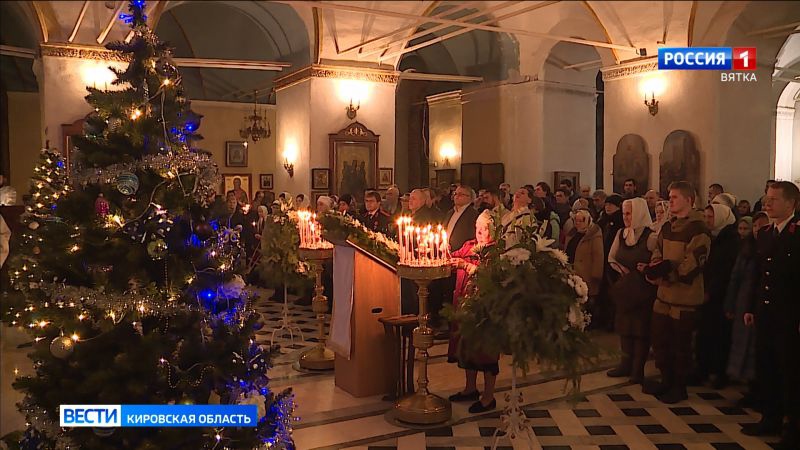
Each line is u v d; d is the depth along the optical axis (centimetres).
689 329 539
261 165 1884
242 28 1593
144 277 304
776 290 439
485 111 1523
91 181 308
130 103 315
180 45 1731
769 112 1101
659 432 478
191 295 315
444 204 1038
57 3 977
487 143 1522
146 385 292
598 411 524
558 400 551
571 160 1444
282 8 1290
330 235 563
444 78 1427
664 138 1121
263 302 1016
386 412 522
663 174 1120
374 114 1310
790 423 438
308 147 1260
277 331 809
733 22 1031
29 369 628
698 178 1073
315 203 1252
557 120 1422
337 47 1257
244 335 330
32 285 385
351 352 557
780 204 452
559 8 1181
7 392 553
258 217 1109
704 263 531
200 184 327
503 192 1066
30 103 1612
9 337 769
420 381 505
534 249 380
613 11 1109
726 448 447
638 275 592
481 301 378
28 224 586
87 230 297
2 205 871
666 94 1115
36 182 589
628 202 598
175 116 331
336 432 478
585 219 730
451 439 464
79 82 1016
